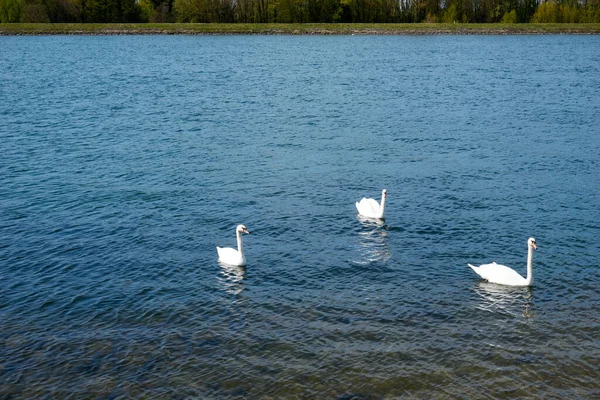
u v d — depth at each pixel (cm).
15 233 3144
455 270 2720
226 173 4178
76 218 3356
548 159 4466
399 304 2417
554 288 2542
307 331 2227
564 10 18750
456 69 9938
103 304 2436
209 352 2103
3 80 8588
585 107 6481
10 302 2448
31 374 1989
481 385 1916
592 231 3134
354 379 1950
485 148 4819
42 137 5206
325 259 2839
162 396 1886
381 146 4906
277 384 1931
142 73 9512
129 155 4638
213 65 10562
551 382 1925
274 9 19500
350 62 11025
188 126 5694
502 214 3375
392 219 3322
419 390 1897
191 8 19288
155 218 3362
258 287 2573
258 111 6412
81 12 19100
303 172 4200
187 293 2527
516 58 11456
